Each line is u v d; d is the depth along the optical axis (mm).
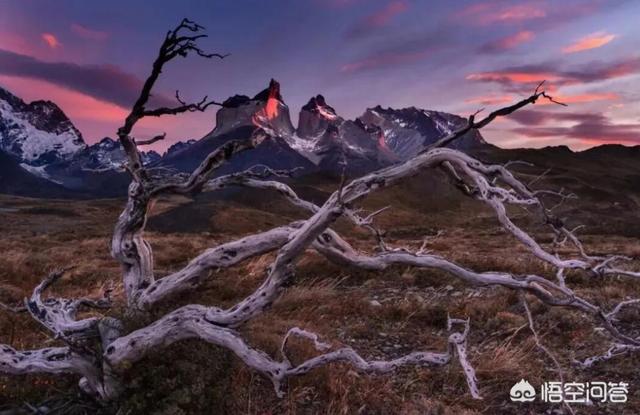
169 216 112062
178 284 5754
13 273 13695
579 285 12898
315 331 8336
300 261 14375
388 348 8180
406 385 6332
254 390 5969
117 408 4941
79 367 5016
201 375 5285
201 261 5730
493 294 11445
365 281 13328
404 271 13953
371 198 156750
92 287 12438
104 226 102000
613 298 11297
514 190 5410
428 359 4754
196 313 5102
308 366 4820
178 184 6258
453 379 6723
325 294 11078
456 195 174125
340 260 5961
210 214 112500
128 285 6414
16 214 125438
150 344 4965
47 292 11906
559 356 7707
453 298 11469
